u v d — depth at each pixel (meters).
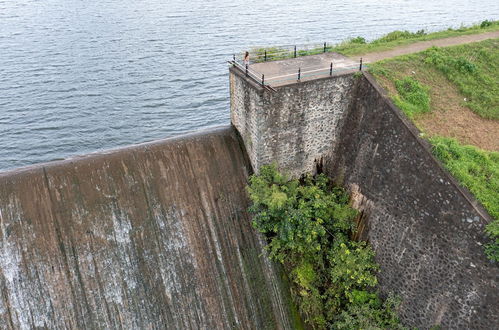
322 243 25.14
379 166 24.00
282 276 25.48
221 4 92.75
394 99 24.23
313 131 25.91
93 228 22.53
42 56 57.38
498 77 30.62
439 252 21.12
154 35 68.38
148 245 23.50
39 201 21.89
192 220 24.81
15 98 45.59
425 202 21.58
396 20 74.38
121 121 42.72
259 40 64.75
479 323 20.06
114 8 87.62
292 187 25.27
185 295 23.77
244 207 26.33
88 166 23.30
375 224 24.33
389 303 23.62
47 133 40.25
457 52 32.16
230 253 25.31
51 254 21.45
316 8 85.88
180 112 44.75
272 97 23.56
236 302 24.77
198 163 25.84
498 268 18.86
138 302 22.73
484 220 19.06
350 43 34.34
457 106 27.56
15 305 20.55
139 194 23.92
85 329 21.42
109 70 53.81
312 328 24.58
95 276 22.08
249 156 26.77
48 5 88.19
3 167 35.38
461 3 88.38
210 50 61.22
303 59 28.73
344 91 25.56
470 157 22.70
